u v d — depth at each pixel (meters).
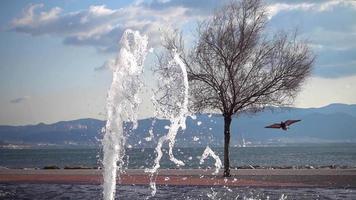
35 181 24.86
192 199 18.58
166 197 19.00
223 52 28.84
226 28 29.02
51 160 107.06
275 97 29.66
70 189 21.69
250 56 29.20
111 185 14.48
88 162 90.94
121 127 13.91
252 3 29.20
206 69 28.98
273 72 29.30
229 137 28.39
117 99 13.64
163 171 31.53
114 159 14.31
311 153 149.62
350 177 26.12
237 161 81.56
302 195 19.25
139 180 25.06
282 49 29.42
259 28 29.23
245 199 18.44
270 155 132.88
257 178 25.97
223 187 21.91
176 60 14.27
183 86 15.34
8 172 31.39
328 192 20.08
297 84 29.39
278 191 20.47
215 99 28.89
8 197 19.31
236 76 28.80
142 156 110.25
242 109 29.70
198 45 29.16
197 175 28.17
